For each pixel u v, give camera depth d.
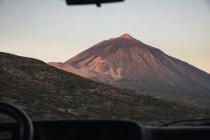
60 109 87.62
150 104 134.00
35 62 168.12
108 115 93.31
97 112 96.62
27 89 116.75
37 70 156.00
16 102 79.62
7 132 4.80
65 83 143.38
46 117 60.00
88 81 152.38
